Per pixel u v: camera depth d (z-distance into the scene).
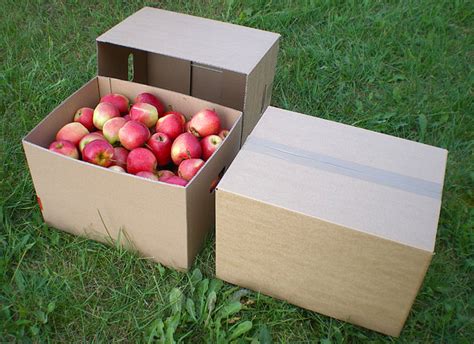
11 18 2.83
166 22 2.03
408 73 2.65
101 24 2.84
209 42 1.91
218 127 1.78
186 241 1.53
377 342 1.48
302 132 1.59
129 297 1.56
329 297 1.46
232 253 1.50
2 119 2.17
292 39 2.86
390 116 2.35
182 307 1.52
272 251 1.43
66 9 2.97
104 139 1.70
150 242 1.60
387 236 1.26
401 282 1.32
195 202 1.50
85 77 2.47
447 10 3.16
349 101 2.47
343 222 1.29
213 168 1.57
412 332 1.51
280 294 1.54
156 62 2.24
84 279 1.61
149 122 1.81
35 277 1.58
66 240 1.72
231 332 1.48
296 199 1.35
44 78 2.42
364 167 1.47
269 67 1.98
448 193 2.01
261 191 1.37
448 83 2.57
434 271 1.69
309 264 1.41
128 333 1.48
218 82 2.17
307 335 1.51
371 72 2.64
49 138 1.74
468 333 1.53
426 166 1.49
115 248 1.68
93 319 1.51
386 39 2.85
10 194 1.83
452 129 2.28
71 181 1.56
